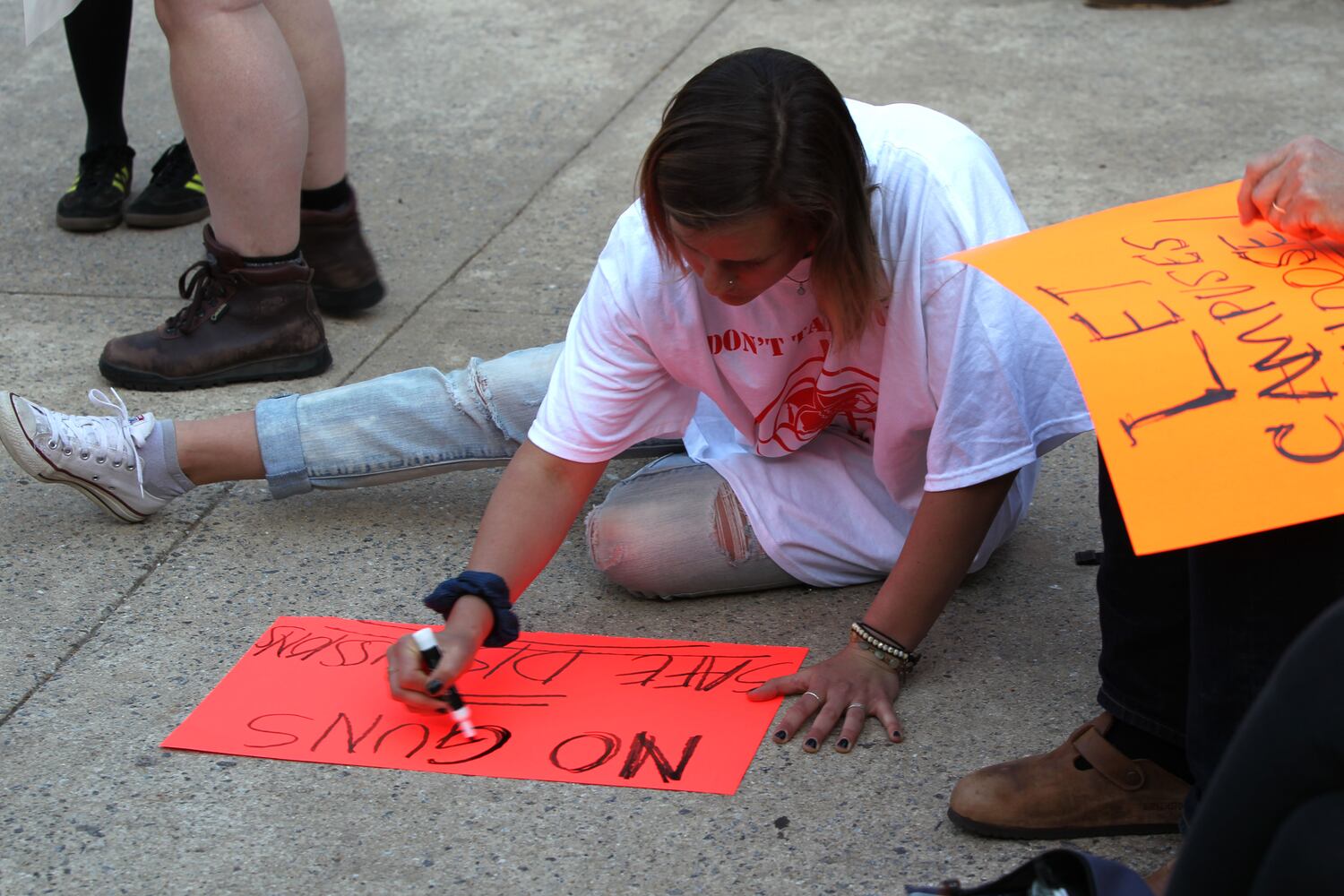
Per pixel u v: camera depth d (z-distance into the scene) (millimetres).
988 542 2098
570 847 1668
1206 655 1404
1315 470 1270
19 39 4957
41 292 3342
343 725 1892
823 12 5070
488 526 1938
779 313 1879
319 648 2066
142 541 2385
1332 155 1487
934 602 1849
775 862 1632
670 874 1620
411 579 2258
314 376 2943
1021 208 3566
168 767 1835
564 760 1804
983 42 4734
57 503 2504
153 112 4367
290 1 2854
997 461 1758
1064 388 1778
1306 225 1476
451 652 1775
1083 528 2326
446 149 4109
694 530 2096
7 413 2227
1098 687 1917
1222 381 1351
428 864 1652
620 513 2129
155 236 3650
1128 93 4281
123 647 2104
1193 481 1287
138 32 5020
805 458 2145
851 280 1645
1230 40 4672
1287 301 1428
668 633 2080
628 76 4570
